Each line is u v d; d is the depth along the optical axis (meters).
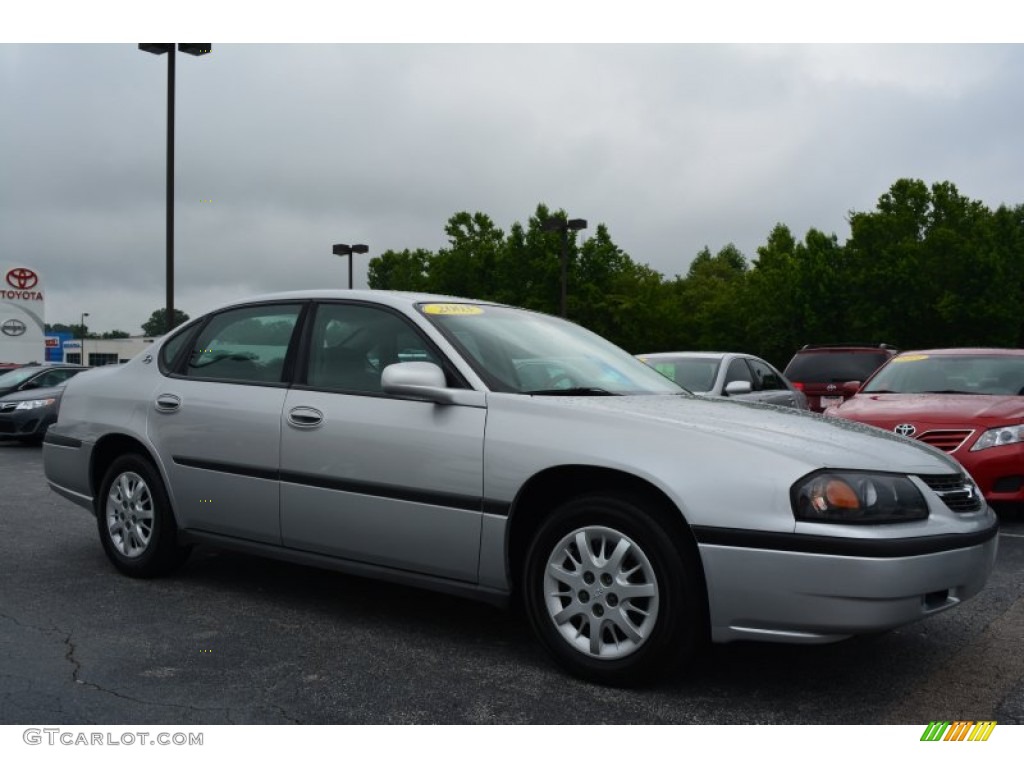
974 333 37.81
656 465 3.34
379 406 4.06
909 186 41.09
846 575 3.08
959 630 4.25
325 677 3.54
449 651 3.87
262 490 4.39
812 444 3.38
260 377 4.59
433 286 45.16
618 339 43.53
